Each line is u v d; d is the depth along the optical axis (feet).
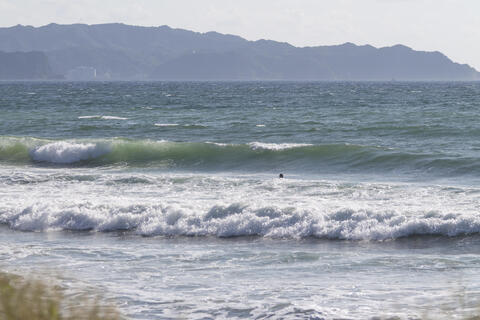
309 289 146.82
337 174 345.92
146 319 127.03
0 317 86.58
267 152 402.52
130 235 221.66
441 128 518.78
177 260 181.06
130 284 153.89
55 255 188.44
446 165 341.21
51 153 426.51
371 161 366.63
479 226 203.31
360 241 202.90
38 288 104.12
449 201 242.37
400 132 517.55
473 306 128.06
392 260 175.52
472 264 168.25
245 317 127.24
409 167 348.79
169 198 267.39
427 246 192.85
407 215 214.28
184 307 134.72
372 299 137.08
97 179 318.04
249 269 168.86
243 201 235.40
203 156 409.69
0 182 317.01
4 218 244.63
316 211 219.41
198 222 225.56
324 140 491.72
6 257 185.68
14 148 439.63
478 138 468.75
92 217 235.81
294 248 195.11
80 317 104.42
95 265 175.22
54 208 245.04
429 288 145.28
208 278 159.84
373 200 251.19
